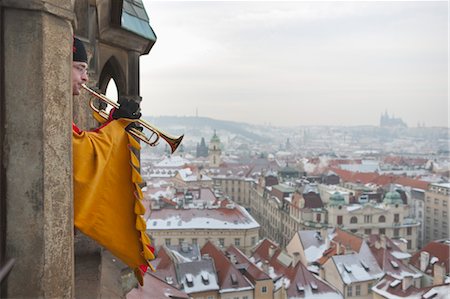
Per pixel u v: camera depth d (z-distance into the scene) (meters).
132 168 3.89
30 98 3.06
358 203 96.00
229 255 56.41
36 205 3.10
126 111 4.07
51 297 3.20
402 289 49.56
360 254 60.94
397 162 190.88
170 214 78.44
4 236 3.06
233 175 149.25
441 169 162.00
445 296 45.81
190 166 148.25
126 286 7.29
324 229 70.25
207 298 49.56
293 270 55.09
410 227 91.56
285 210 102.44
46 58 3.10
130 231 3.91
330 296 53.19
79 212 3.66
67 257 3.32
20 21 3.03
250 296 50.97
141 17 8.60
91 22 6.73
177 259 53.09
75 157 3.71
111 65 8.57
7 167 3.05
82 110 6.33
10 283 3.08
